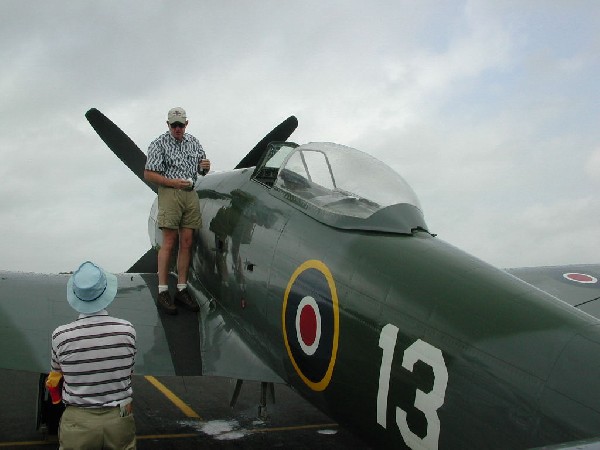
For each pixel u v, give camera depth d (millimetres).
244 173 5449
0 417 6414
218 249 5199
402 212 3914
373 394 3264
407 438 3031
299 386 4055
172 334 4949
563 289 6797
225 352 4672
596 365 2352
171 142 5492
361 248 3668
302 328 3902
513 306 2807
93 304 3064
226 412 6930
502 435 2516
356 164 4309
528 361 2525
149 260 7574
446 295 3041
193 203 5488
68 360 2975
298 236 4180
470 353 2738
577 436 2260
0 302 4891
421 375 2951
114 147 8141
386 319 3236
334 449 5734
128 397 3098
